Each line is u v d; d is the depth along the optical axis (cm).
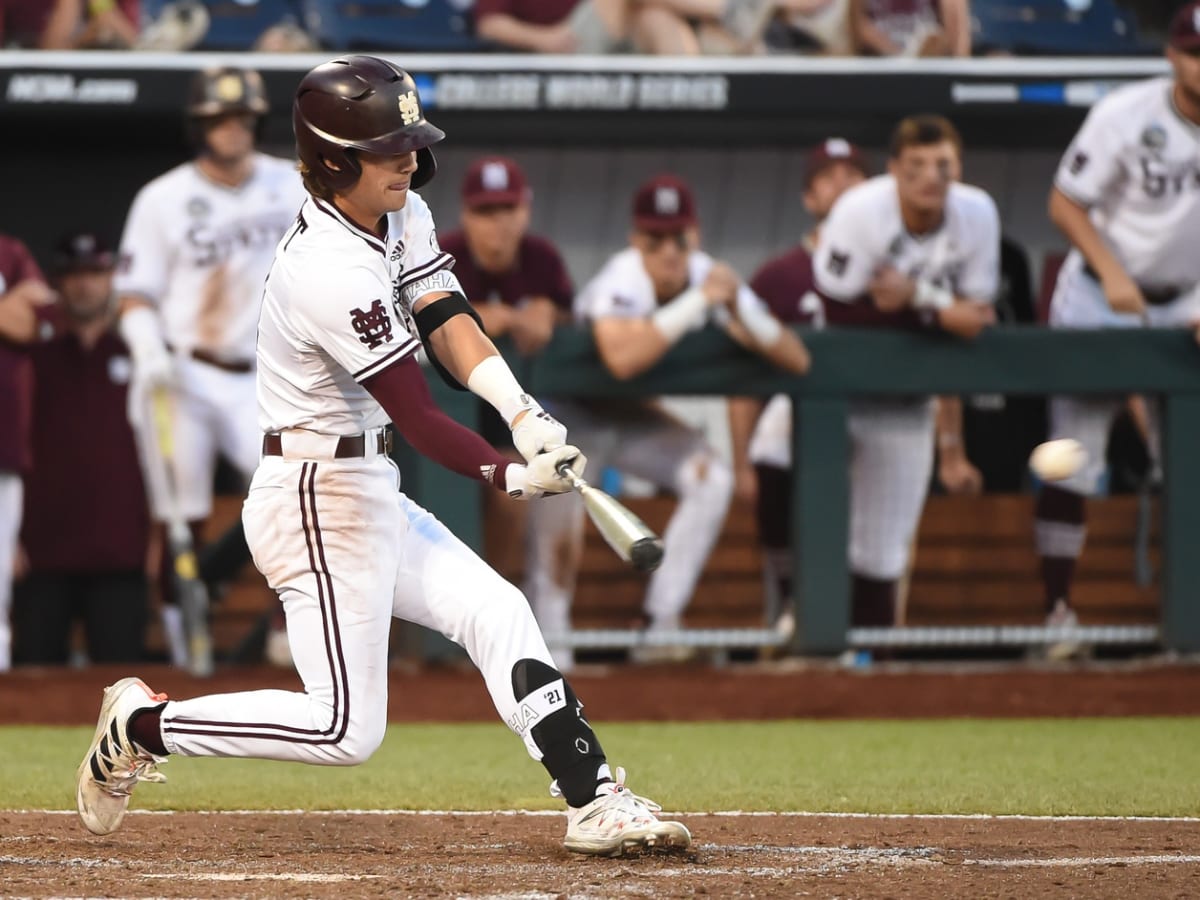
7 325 2873
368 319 1190
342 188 1214
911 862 1258
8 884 1161
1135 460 2972
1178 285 2880
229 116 2781
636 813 1258
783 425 2878
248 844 1366
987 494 3108
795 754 2042
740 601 3020
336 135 1195
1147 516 2972
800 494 2770
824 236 2828
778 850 1316
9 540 2906
